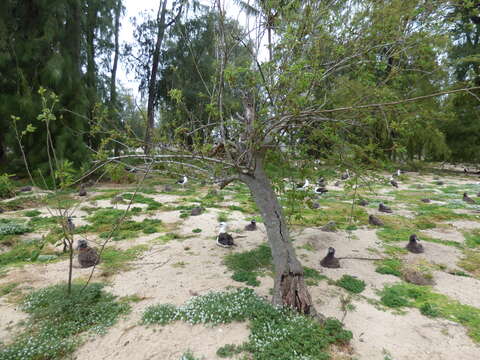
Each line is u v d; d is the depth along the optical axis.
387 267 6.93
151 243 8.38
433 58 5.07
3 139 17.53
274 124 4.39
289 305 4.84
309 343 4.11
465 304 5.44
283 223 5.23
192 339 4.32
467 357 4.08
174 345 4.20
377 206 13.27
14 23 16.23
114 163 5.49
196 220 10.65
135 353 4.07
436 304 5.41
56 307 4.91
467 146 25.53
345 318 4.90
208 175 5.25
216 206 12.92
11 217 10.35
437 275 6.67
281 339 4.16
